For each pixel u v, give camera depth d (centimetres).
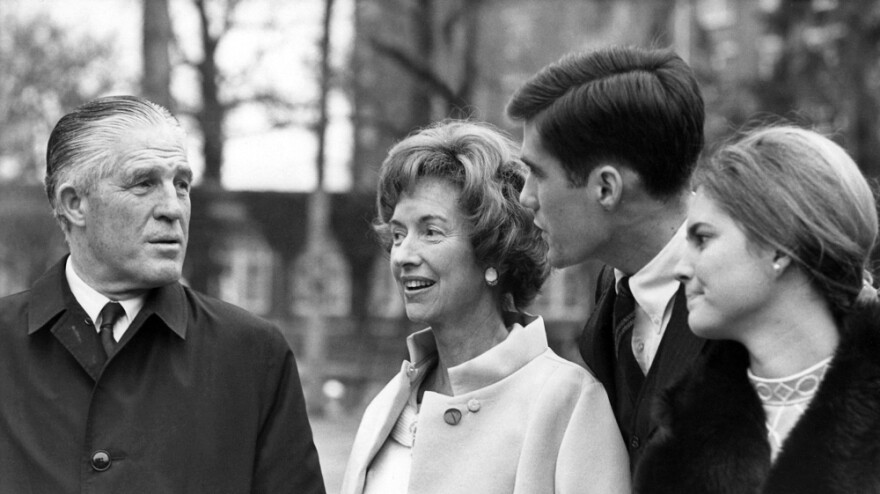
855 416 215
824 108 1998
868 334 219
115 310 308
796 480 215
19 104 2375
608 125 273
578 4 2697
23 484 296
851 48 2002
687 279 238
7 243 2775
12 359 306
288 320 3412
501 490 287
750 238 229
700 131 279
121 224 298
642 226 279
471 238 296
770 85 2028
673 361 266
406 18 2355
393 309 3369
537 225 289
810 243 225
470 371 297
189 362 310
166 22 2266
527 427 289
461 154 298
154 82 2256
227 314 321
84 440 298
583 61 281
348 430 1923
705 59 2786
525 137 286
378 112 2327
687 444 234
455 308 300
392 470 306
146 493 296
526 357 300
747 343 234
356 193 2942
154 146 300
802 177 226
